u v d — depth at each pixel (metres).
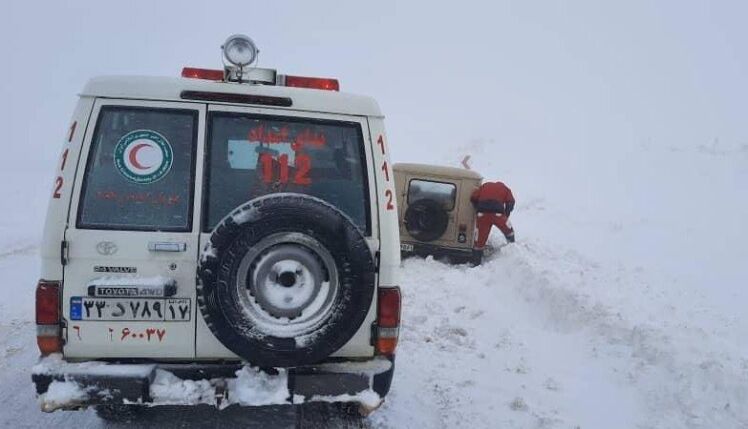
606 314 6.50
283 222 3.53
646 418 4.79
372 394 3.79
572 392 5.34
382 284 3.90
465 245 10.18
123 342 3.70
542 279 7.88
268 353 3.60
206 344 3.76
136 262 3.70
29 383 5.36
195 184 3.81
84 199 3.72
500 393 5.34
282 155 3.97
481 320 7.47
